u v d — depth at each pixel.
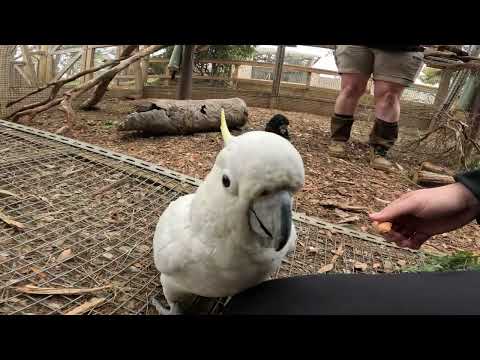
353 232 1.27
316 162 2.03
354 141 2.63
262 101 3.96
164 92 3.87
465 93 2.77
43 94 2.97
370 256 1.15
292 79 4.99
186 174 1.62
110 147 1.91
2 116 2.51
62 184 1.30
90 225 1.10
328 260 1.10
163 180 1.40
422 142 2.80
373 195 1.70
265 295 0.54
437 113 2.70
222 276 0.59
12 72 2.76
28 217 1.09
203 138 2.21
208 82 4.28
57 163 1.43
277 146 0.47
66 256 0.95
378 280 0.54
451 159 2.42
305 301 0.51
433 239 1.37
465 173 0.61
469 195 0.60
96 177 1.37
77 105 3.02
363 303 0.49
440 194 0.61
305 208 1.48
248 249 0.54
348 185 1.77
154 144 2.02
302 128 2.89
